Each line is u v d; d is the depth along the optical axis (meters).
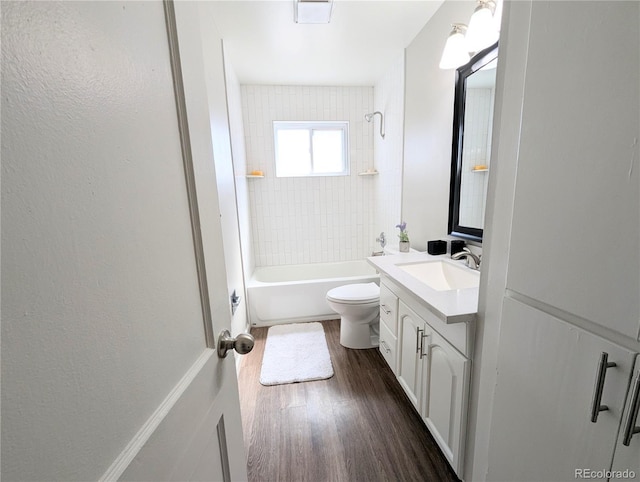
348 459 1.28
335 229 3.36
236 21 1.78
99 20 0.34
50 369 0.28
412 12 1.76
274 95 2.97
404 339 1.49
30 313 0.26
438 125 1.83
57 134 0.29
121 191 0.37
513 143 0.73
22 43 0.26
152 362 0.43
